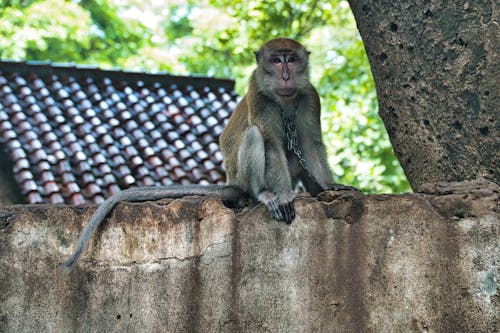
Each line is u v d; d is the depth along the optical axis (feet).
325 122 68.85
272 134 25.36
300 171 26.84
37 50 85.81
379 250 19.56
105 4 95.35
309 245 20.15
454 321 18.80
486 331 18.57
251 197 25.07
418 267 19.22
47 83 57.62
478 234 18.95
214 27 87.25
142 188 23.40
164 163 51.57
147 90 59.57
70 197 46.21
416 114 25.02
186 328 20.93
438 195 19.83
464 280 18.88
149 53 91.61
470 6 23.40
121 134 53.31
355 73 69.51
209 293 20.81
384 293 19.35
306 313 19.90
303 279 20.04
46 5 83.25
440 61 24.16
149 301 21.36
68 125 53.01
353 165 67.41
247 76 78.13
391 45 25.66
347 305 19.60
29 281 22.25
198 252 21.11
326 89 70.49
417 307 19.08
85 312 21.79
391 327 19.17
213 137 55.47
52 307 22.00
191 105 59.00
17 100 54.54
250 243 20.62
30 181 46.62
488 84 22.85
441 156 24.25
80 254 20.80
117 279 21.74
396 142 26.18
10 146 49.08
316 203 20.25
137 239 21.71
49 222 22.38
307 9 65.72
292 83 25.38
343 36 70.79
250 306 20.38
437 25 24.20
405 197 19.57
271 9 65.31
